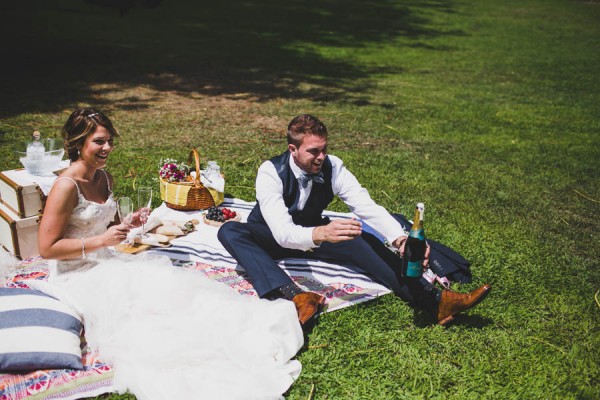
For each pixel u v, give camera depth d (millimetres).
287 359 3322
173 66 12672
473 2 31500
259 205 4086
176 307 3430
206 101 9938
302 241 3717
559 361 3535
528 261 4824
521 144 8516
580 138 9078
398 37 19750
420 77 13695
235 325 3361
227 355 3242
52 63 11828
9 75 10516
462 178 6844
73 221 3533
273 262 3918
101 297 3387
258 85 11516
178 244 4621
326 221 4391
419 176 6797
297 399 3096
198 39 16406
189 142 7500
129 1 17891
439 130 9016
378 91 11758
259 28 19250
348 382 3250
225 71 12641
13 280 3986
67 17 17766
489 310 4047
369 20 23234
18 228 4180
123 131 7770
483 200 6184
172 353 3160
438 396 3189
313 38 18250
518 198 6312
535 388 3273
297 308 3654
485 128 9344
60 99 9188
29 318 3240
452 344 3643
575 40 21328
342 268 4406
